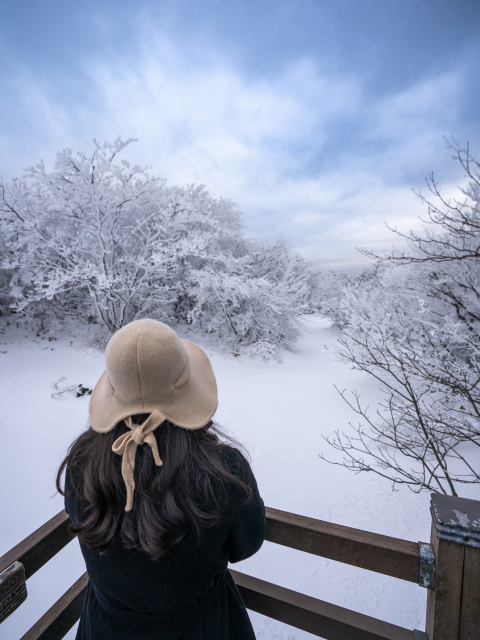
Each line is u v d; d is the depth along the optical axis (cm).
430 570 87
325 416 587
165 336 63
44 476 393
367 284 750
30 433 482
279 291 1038
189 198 1064
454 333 433
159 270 870
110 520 59
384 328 488
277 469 435
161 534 56
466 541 80
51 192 885
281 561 296
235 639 81
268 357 913
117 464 62
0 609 82
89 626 72
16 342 861
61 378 677
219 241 1156
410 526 338
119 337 63
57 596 254
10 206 812
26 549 91
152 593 63
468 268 523
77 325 988
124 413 61
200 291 946
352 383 744
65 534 105
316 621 102
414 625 241
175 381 64
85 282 818
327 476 421
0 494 361
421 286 589
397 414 555
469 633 83
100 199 861
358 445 491
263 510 73
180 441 62
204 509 60
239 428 540
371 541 93
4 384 635
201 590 67
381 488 396
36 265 851
